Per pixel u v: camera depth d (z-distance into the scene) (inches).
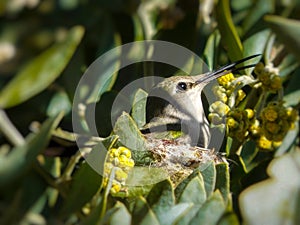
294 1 313.4
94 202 252.5
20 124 309.1
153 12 349.7
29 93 246.7
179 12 349.7
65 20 369.4
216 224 230.7
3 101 245.3
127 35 341.4
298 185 245.3
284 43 227.5
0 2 289.3
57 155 279.9
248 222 233.6
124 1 349.4
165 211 241.1
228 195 241.8
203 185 247.4
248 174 273.6
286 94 291.0
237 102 293.9
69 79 313.3
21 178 235.6
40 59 245.9
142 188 259.9
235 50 308.0
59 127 287.6
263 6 321.1
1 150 255.8
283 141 274.8
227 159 285.4
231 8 349.7
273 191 237.8
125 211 230.5
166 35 333.4
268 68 280.2
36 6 374.6
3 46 358.9
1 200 249.8
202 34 336.8
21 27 373.4
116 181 257.9
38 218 242.5
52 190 266.7
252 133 280.8
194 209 235.3
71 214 246.7
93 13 355.6
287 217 233.8
